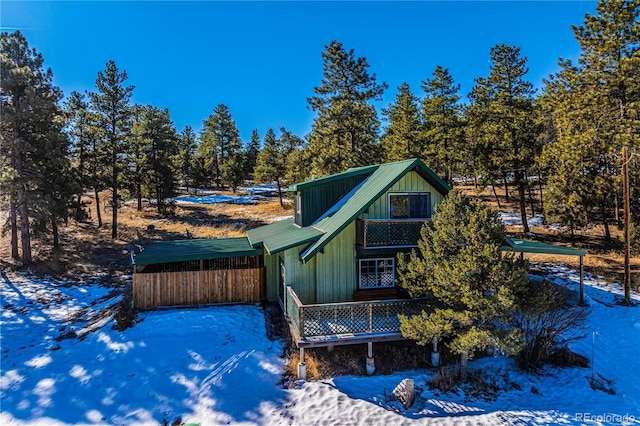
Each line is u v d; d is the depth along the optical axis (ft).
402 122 110.63
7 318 50.19
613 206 87.35
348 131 101.09
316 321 38.04
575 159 72.90
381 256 45.68
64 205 78.74
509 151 96.32
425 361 37.78
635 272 63.82
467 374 35.04
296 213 59.06
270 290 51.72
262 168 156.35
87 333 44.37
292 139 221.66
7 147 70.79
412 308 37.83
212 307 49.14
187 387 33.42
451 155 107.45
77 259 78.02
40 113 71.20
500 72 102.94
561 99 86.89
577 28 77.36
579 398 31.76
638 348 39.91
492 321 35.83
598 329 44.04
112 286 62.90
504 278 31.24
